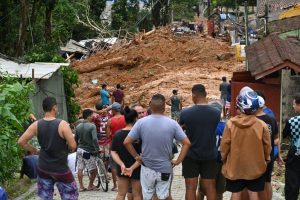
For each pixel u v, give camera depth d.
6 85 13.15
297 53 21.42
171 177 9.16
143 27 74.19
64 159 8.98
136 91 38.81
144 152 9.04
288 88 18.67
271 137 9.39
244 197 8.94
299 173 10.18
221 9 85.50
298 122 10.02
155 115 9.10
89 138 13.73
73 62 49.62
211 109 9.54
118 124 13.48
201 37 51.88
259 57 22.05
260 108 9.43
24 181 14.38
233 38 54.31
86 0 64.31
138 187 9.53
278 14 37.25
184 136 9.04
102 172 13.88
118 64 46.56
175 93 27.38
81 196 13.21
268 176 9.34
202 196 10.08
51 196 9.09
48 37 36.06
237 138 8.63
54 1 36.03
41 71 22.78
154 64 45.78
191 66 44.03
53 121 8.94
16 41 34.56
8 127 12.52
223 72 41.69
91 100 37.59
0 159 12.27
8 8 34.06
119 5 72.44
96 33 67.12
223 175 9.10
